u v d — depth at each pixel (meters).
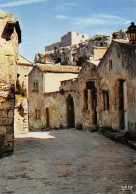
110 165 6.86
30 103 29.08
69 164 7.11
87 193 4.68
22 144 11.17
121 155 8.18
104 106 15.33
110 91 13.74
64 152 9.05
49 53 78.81
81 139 12.78
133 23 9.85
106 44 56.34
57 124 22.91
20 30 10.41
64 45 82.38
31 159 7.88
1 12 8.67
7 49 8.82
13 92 8.86
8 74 8.79
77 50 65.50
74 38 79.38
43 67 26.81
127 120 11.52
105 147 9.92
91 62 17.33
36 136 14.54
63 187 5.08
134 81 10.31
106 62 14.42
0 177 5.89
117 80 12.53
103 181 5.42
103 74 15.02
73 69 28.59
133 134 10.48
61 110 22.19
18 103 15.66
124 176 5.77
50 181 5.51
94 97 17.09
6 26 8.73
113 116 13.20
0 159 7.97
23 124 15.92
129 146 9.65
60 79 27.09
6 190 4.95
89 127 16.86
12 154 8.61
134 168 6.46
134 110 10.39
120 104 12.49
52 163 7.27
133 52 10.29
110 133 12.25
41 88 26.44
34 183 5.38
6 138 8.55
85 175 5.93
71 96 20.53
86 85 16.75
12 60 8.88
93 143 11.16
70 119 21.41
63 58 70.44
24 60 24.19
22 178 5.78
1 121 8.53
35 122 27.84
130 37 9.89
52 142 11.80
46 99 25.38
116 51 12.62
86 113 17.61
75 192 4.75
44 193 4.74
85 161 7.46
